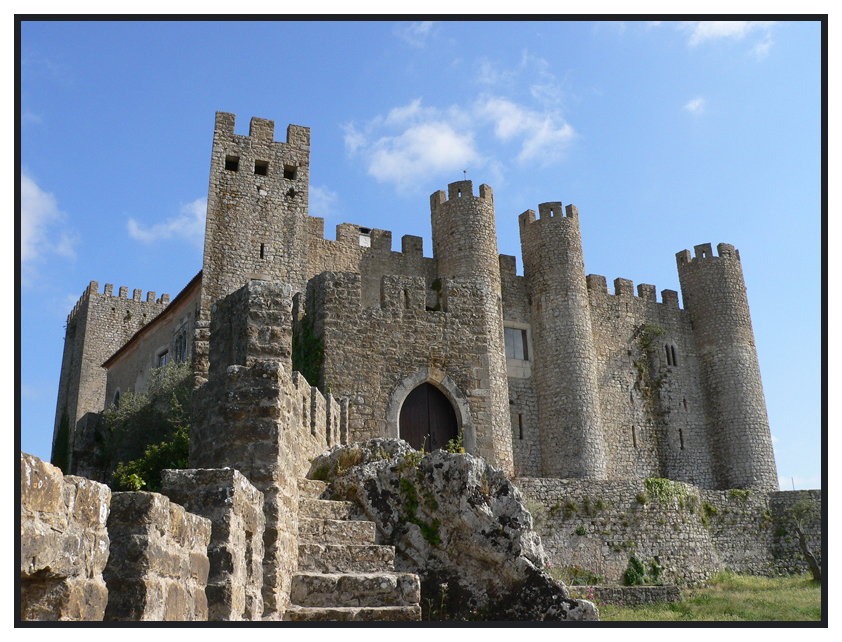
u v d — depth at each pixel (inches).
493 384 1274.6
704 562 986.7
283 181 1392.7
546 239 1566.2
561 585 443.5
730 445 1642.5
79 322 2150.6
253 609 295.9
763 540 1084.5
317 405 642.2
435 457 474.9
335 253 1430.9
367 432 819.4
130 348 1692.9
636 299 1736.0
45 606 182.4
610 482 956.0
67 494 189.9
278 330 510.9
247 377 385.7
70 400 2025.1
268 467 362.0
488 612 436.5
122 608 208.7
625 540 930.7
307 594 358.6
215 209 1317.7
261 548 321.7
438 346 888.3
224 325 541.0
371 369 847.7
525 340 1540.4
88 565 196.1
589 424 1437.0
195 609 248.8
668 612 662.5
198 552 257.1
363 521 440.8
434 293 1391.5
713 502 1075.3
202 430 402.3
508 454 1224.8
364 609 350.6
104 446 1236.5
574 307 1510.8
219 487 280.1
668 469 1628.9
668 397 1681.8
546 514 902.4
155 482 797.2
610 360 1648.6
